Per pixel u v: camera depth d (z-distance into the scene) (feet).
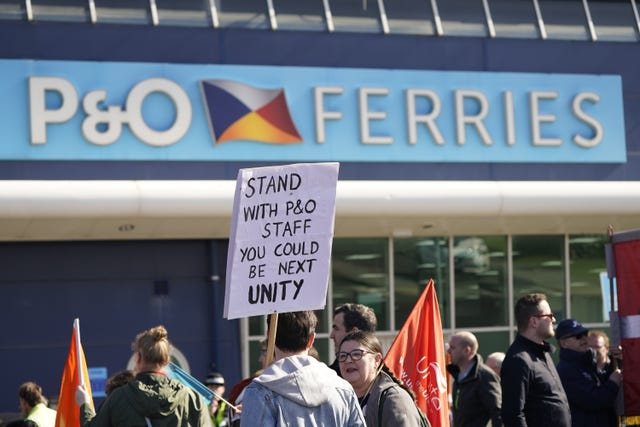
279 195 20.22
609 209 64.44
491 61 65.10
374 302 64.34
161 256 61.41
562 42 66.59
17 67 57.52
